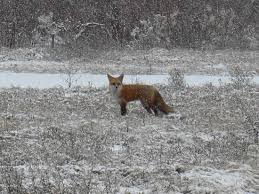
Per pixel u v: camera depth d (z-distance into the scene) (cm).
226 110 3975
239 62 9006
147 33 11194
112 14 11525
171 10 11794
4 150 2484
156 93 3672
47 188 1853
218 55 10025
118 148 2692
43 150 2509
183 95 4841
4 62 8219
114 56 9300
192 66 8312
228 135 3086
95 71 7425
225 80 6606
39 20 10706
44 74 6950
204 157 2533
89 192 1847
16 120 3366
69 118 3525
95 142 2759
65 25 11100
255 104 4297
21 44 10538
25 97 4475
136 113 3794
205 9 12050
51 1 11331
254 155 2608
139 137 2956
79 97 4566
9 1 10794
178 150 2644
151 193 1891
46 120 3412
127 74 7212
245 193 1928
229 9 12244
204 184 1989
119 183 2002
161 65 8381
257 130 3083
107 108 3984
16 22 10706
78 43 10131
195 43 11419
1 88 5209
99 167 2252
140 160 2422
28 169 2148
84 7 11494
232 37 11731
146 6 11819
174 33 11525
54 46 10144
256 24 12438
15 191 1806
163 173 2158
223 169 2283
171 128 3259
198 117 3669
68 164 2312
